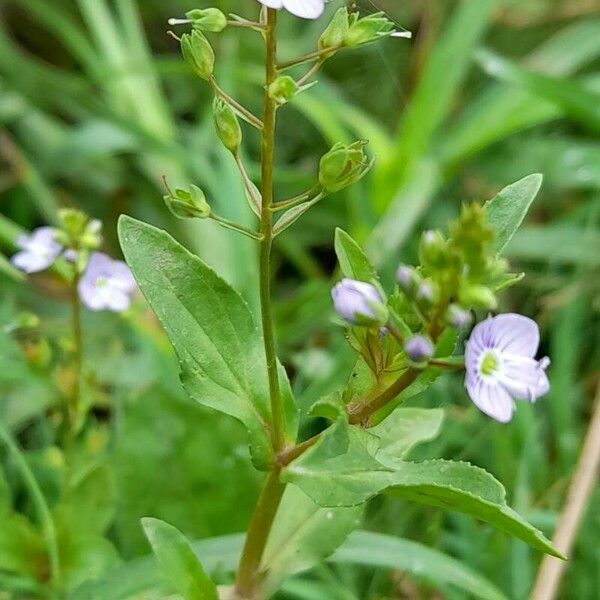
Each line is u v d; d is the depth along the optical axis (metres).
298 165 0.29
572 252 0.23
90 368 0.20
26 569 0.18
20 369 0.20
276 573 0.16
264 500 0.16
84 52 0.28
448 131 0.29
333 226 0.27
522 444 0.20
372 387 0.15
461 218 0.14
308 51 0.30
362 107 0.31
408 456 0.20
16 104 0.27
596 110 0.25
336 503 0.15
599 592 0.19
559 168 0.27
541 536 0.14
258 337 0.16
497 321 0.14
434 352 0.14
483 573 0.19
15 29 0.32
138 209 0.27
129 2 0.29
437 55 0.26
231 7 0.31
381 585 0.19
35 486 0.18
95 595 0.17
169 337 0.15
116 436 0.20
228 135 0.15
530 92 0.25
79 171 0.27
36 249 0.19
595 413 0.20
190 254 0.15
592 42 0.29
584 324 0.23
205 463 0.19
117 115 0.26
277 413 0.15
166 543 0.16
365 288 0.14
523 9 0.33
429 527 0.19
